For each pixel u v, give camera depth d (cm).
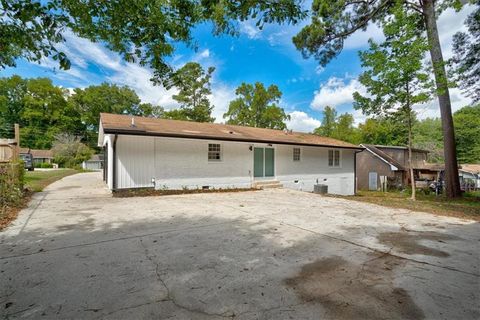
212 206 717
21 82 4166
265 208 698
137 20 283
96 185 1209
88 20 265
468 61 1256
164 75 359
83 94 4353
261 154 1355
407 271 296
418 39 932
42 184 1204
